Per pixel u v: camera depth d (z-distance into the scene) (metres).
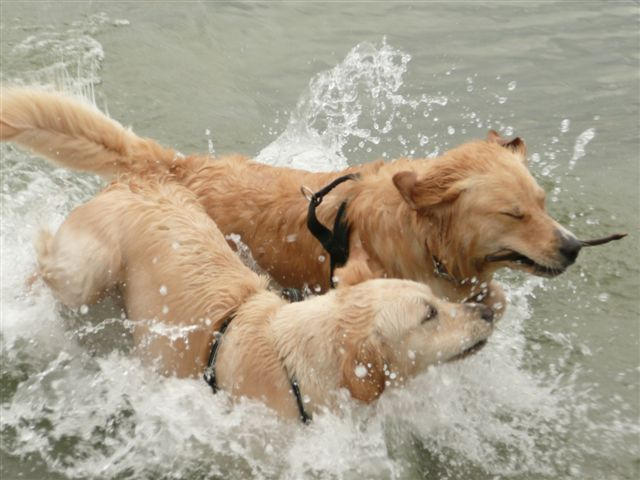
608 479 2.33
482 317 2.29
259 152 3.06
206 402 2.34
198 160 2.60
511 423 2.43
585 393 2.50
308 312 2.29
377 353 2.24
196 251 2.42
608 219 2.91
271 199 2.54
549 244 2.30
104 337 2.50
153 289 2.40
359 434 2.31
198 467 2.32
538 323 2.66
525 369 2.55
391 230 2.41
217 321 2.36
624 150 3.11
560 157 3.07
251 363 2.30
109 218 2.44
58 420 2.39
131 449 2.35
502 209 2.31
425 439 2.39
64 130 2.51
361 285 2.29
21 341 2.52
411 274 2.42
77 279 2.43
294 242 2.52
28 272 2.61
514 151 2.40
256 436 2.30
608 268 2.80
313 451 2.28
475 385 2.50
